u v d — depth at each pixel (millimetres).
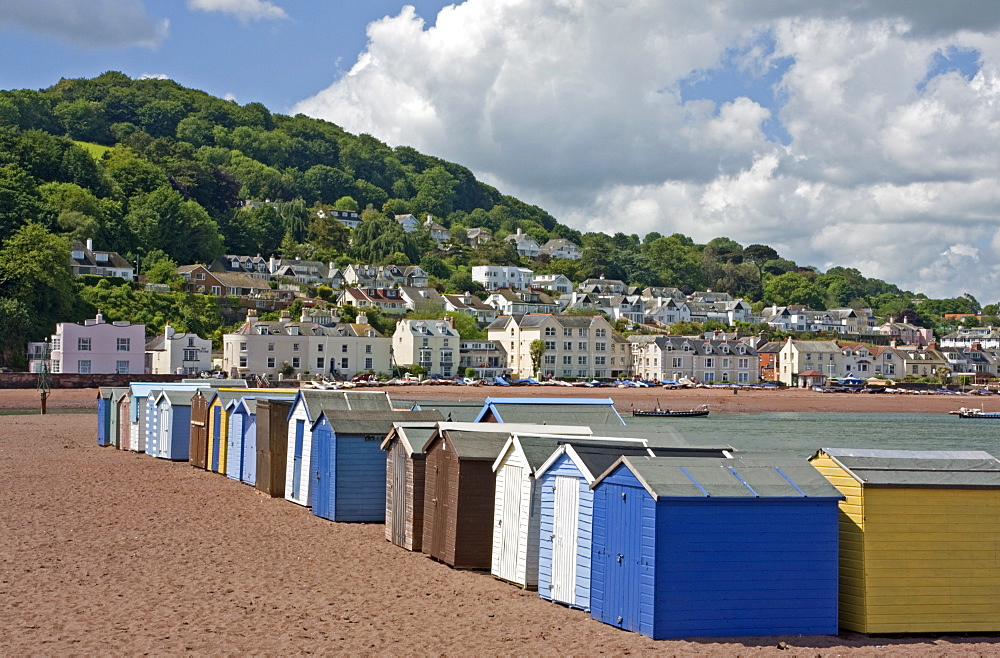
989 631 19875
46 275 130125
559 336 157125
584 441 23516
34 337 127250
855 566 19797
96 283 151500
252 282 173500
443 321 152000
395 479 27891
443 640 18625
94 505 33281
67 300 135125
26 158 197375
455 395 111562
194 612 20391
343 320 152500
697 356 168000
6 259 131000
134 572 23812
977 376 181000
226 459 41406
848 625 19812
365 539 28219
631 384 145250
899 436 80625
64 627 19172
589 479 20438
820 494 19453
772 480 19797
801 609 19281
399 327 149000
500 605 21219
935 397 137750
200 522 30469
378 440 31516
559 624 19750
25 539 27422
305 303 163750
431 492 26172
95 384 104438
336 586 22750
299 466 34250
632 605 19188
